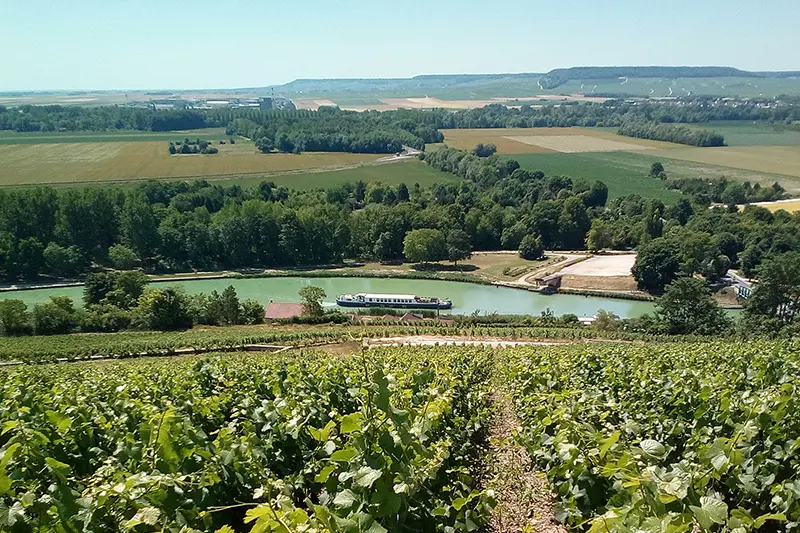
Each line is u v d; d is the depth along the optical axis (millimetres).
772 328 41562
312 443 6621
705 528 3199
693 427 7496
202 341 39812
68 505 3537
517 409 11977
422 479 4820
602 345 31859
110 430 6531
